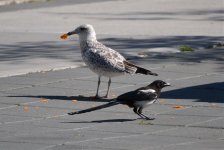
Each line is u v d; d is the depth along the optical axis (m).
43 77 17.23
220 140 11.52
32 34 25.39
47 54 20.84
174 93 15.29
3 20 29.83
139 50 21.41
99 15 31.48
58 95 15.15
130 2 37.38
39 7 35.19
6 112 13.54
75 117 13.16
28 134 11.86
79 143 11.27
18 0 37.88
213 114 13.38
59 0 39.03
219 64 19.03
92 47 14.81
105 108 13.93
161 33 25.47
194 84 16.28
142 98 12.70
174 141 11.43
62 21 29.33
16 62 19.50
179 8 34.53
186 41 23.31
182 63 19.19
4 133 11.94
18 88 15.88
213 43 22.81
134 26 27.48
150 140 11.49
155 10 33.62
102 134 11.87
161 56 20.44
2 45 22.72
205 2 37.28
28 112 13.55
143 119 12.96
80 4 36.50
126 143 11.29
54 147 11.04
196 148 10.99
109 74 14.66
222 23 28.50
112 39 23.89
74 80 16.84
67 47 22.22
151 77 17.14
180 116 13.23
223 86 16.06
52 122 12.73
